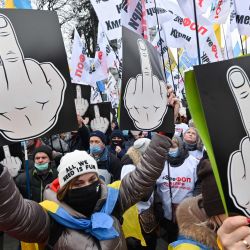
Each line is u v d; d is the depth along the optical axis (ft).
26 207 6.48
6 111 5.99
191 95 3.97
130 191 8.00
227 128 3.86
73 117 6.45
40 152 13.65
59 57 6.47
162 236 16.98
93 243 7.00
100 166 14.82
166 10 20.63
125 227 12.07
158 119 8.80
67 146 20.92
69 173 7.43
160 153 8.15
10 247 17.93
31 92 6.19
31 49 6.29
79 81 27.61
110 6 20.42
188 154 14.20
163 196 13.89
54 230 7.10
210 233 5.08
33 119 6.16
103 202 7.62
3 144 5.93
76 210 7.47
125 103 8.32
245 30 17.24
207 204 5.08
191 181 13.73
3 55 6.09
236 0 17.28
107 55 27.91
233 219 3.49
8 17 6.22
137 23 17.47
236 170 3.84
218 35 24.81
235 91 3.90
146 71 8.77
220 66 3.91
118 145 20.63
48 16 6.50
